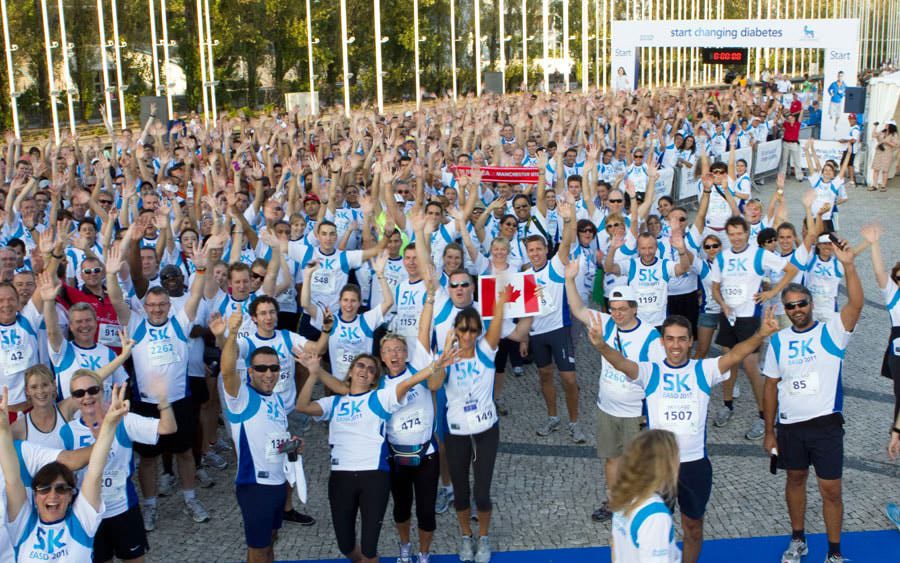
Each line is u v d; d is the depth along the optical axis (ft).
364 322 27.37
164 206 34.88
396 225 36.19
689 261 31.60
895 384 25.86
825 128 99.40
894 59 303.89
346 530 20.86
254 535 20.57
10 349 24.38
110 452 19.60
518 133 60.13
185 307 25.84
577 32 211.82
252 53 158.71
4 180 50.11
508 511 25.45
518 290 26.53
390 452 21.47
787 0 197.88
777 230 33.68
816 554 22.61
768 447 22.27
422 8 183.93
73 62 138.41
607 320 23.99
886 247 56.70
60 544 16.71
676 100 94.63
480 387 22.22
